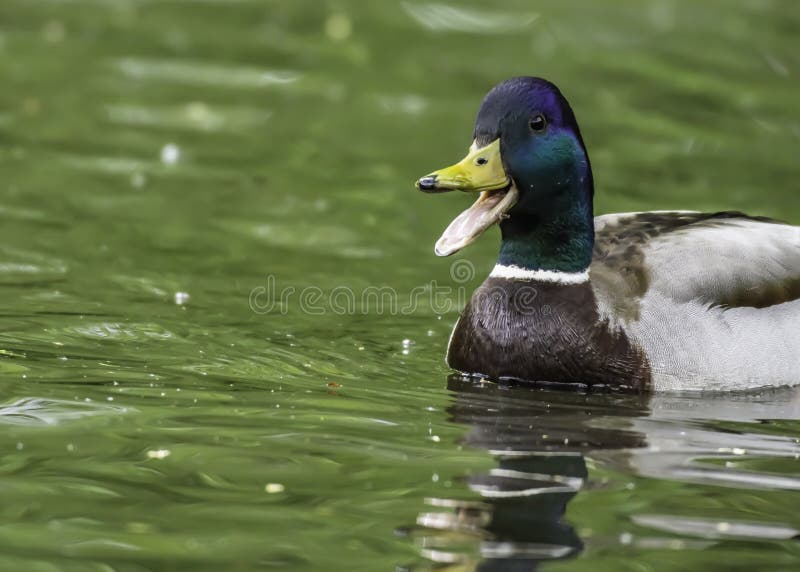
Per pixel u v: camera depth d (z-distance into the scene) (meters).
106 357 11.23
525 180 11.09
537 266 11.41
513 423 10.17
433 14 24.89
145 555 7.62
